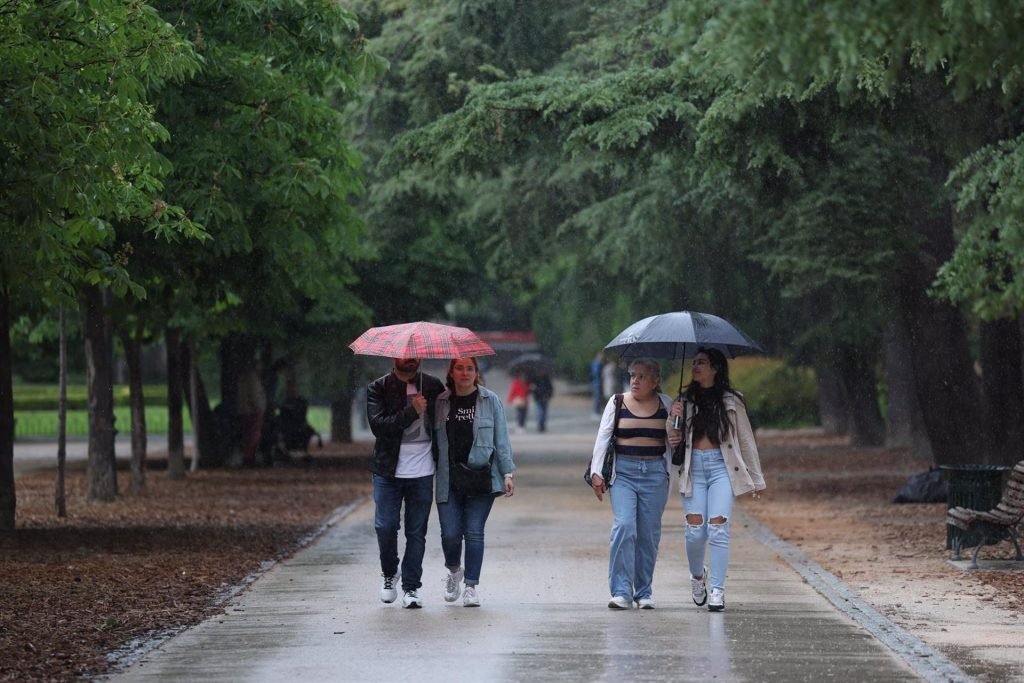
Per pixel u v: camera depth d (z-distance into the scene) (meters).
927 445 82.88
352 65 39.88
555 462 83.62
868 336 77.19
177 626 26.30
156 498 56.66
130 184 31.91
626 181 62.41
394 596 29.06
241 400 77.00
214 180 37.50
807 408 121.12
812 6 17.22
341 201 43.69
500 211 65.50
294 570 34.78
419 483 28.42
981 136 39.88
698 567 28.48
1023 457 50.53
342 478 69.62
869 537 42.47
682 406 28.22
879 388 109.94
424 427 28.55
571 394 193.75
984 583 32.16
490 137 42.97
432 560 36.81
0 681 21.11
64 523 46.38
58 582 31.75
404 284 76.25
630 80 41.81
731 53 17.48
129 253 33.09
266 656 23.19
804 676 21.42
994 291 34.53
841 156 46.53
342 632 25.53
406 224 75.25
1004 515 35.03
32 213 27.59
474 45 55.62
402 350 27.61
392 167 46.19
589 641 24.48
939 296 35.19
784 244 50.62
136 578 32.69
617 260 67.56
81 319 55.91
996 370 50.62
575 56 53.41
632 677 21.34
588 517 48.59
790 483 65.81
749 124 39.28
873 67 29.14
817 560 36.72
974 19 17.67
